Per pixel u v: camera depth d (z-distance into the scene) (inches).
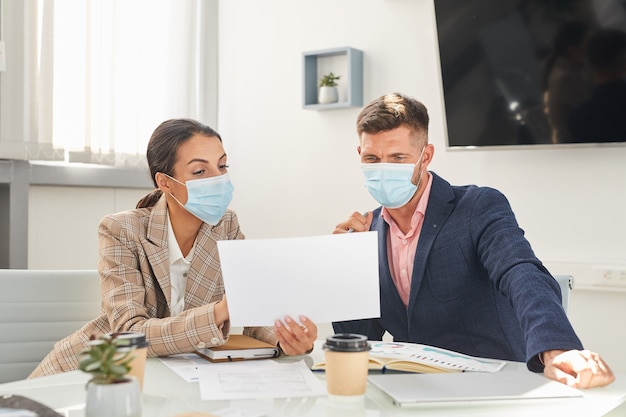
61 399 49.6
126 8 137.9
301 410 46.4
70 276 79.3
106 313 69.6
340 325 80.0
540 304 57.1
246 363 60.8
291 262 56.4
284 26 151.5
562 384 51.2
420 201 77.7
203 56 157.8
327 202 145.1
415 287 75.4
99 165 136.3
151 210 75.1
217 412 44.1
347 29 142.9
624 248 115.3
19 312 77.1
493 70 121.0
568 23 113.6
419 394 48.2
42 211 130.2
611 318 116.0
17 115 120.3
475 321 75.1
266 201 153.4
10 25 119.3
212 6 159.3
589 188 118.3
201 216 74.0
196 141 73.4
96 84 132.5
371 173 76.8
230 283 56.7
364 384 48.4
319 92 142.1
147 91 142.7
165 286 70.6
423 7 133.7
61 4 127.0
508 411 46.3
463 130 125.0
